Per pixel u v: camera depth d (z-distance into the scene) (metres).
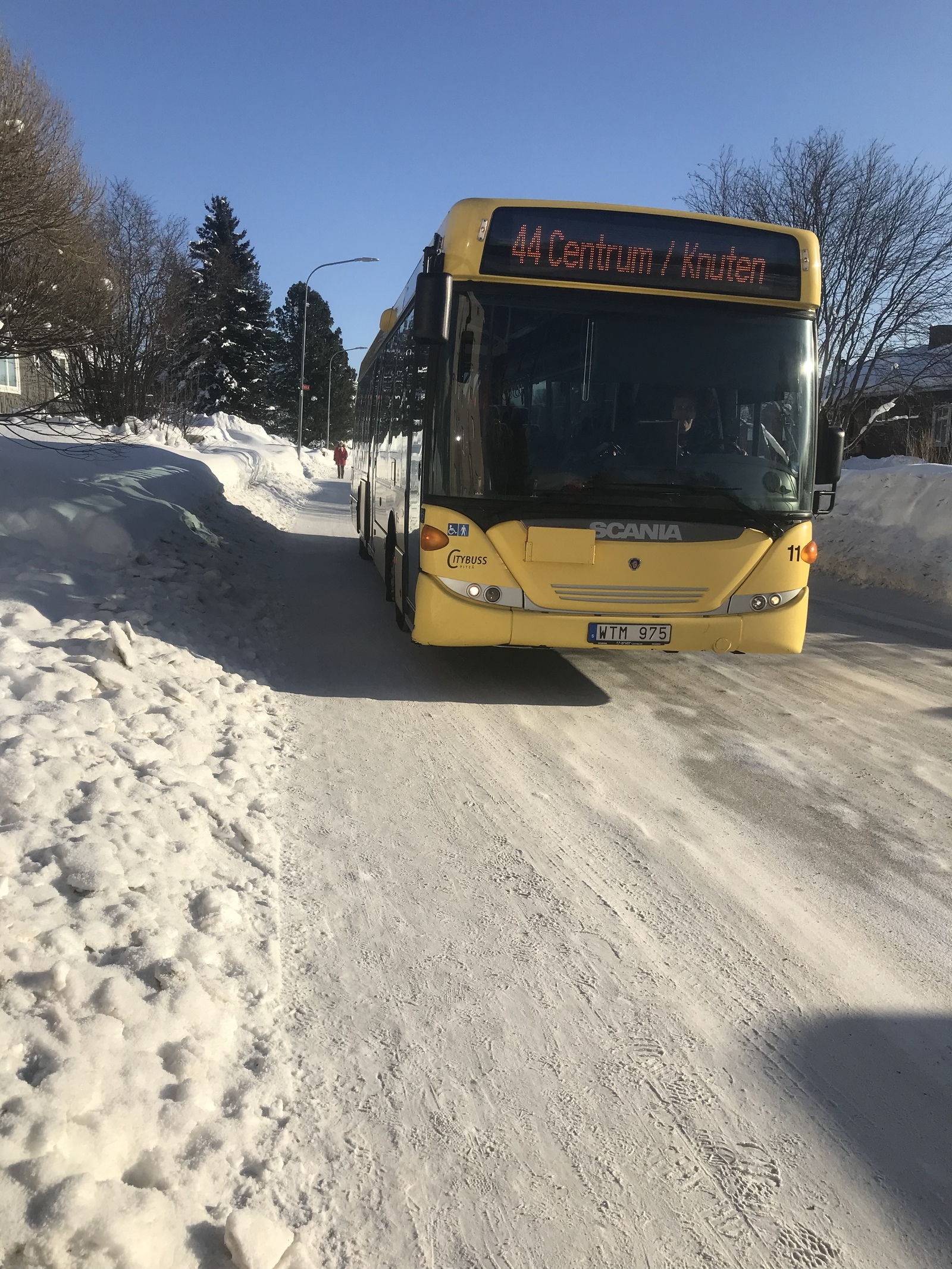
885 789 5.54
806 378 6.77
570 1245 2.32
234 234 70.25
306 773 5.30
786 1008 3.37
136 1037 2.69
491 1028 3.14
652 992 3.41
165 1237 2.10
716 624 6.66
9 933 2.93
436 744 6.00
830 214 21.98
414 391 7.48
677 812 5.09
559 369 6.48
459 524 6.45
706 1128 2.75
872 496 14.88
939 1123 2.82
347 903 3.87
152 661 6.20
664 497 6.54
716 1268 2.28
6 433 13.30
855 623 10.75
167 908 3.40
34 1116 2.24
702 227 6.57
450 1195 2.45
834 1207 2.49
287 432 99.69
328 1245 2.26
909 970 3.64
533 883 4.19
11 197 9.68
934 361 22.92
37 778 3.93
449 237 6.45
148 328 22.59
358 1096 2.77
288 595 10.86
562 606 6.52
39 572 7.56
